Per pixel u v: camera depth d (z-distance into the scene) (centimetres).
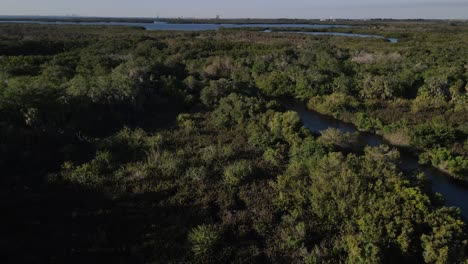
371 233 1086
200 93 2978
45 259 1045
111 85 2555
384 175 1376
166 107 2775
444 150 1917
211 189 1502
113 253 1095
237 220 1281
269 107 2562
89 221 1241
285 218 1269
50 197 1366
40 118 1972
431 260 1030
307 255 1101
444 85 3062
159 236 1176
